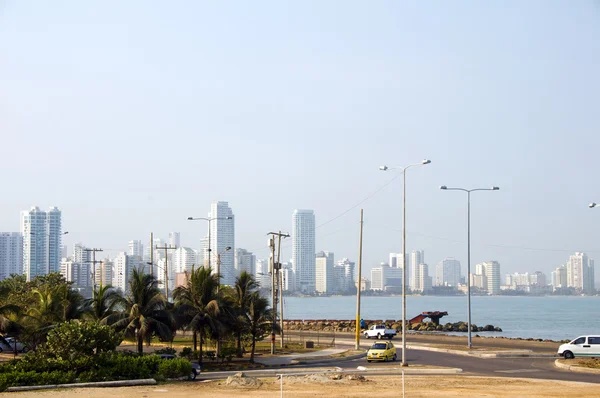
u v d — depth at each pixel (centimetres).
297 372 4825
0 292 5103
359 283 6956
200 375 4625
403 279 5312
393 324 12888
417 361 5741
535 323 17812
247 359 5816
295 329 12144
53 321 5075
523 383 4072
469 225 7238
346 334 10300
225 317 5362
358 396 3472
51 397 3309
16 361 4081
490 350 6638
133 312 4856
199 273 5388
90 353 4056
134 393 3497
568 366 5009
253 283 6078
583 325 16750
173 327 5016
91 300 5188
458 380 4231
